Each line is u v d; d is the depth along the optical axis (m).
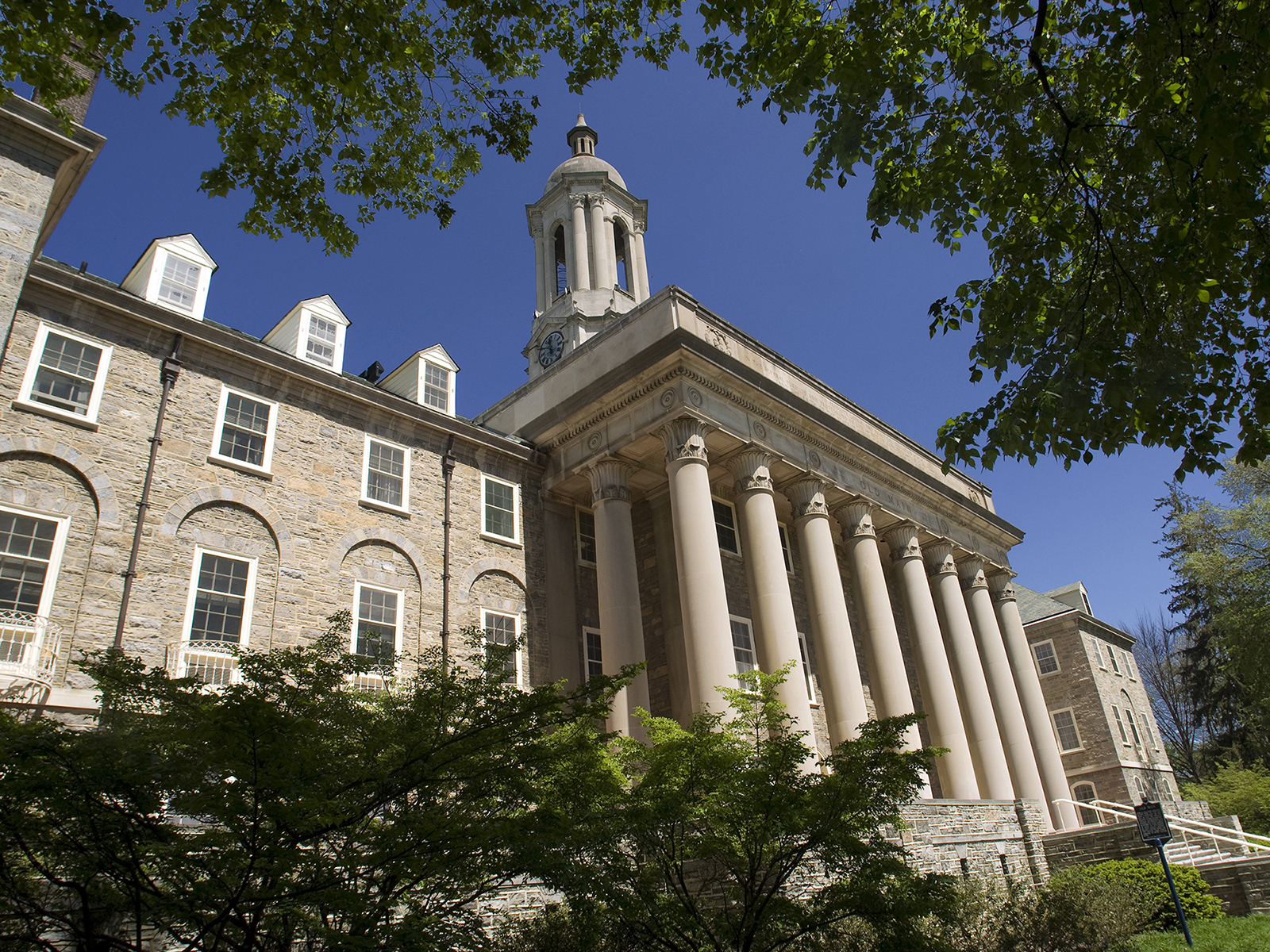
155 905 7.62
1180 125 9.28
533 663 25.27
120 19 10.39
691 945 11.01
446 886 8.61
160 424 19.78
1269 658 34.38
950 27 11.07
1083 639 49.12
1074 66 10.80
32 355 18.28
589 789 11.10
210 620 19.19
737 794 11.17
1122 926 18.20
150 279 21.52
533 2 11.51
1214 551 37.81
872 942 12.01
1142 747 49.47
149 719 7.85
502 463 27.45
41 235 18.39
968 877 21.81
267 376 22.44
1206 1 8.44
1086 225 10.96
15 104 16.72
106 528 18.14
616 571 24.89
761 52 11.59
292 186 12.32
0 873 7.31
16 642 16.16
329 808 7.36
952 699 30.64
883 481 32.91
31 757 6.71
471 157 13.08
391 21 11.02
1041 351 10.60
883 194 11.61
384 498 23.91
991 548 39.53
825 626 26.50
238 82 11.24
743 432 26.53
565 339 41.22
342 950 7.34
